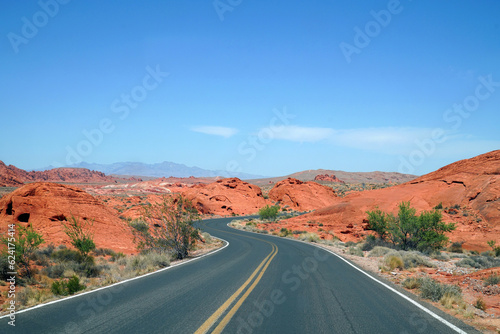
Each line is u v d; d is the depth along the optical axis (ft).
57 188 82.23
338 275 44.75
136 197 265.13
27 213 72.90
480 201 129.29
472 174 151.02
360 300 30.09
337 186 473.67
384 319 24.06
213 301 28.43
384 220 96.43
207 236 115.65
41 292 33.40
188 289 33.71
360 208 165.99
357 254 76.18
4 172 432.25
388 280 43.42
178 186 434.71
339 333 20.80
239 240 113.39
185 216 70.13
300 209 297.74
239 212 295.69
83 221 77.46
